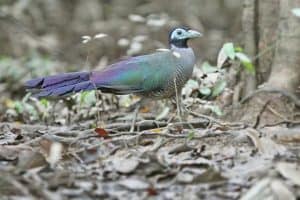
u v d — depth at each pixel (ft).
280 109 39.68
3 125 42.57
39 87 39.65
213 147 34.30
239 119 41.11
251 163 31.58
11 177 27.53
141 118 43.60
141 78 39.50
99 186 28.58
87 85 39.22
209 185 28.55
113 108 47.39
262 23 42.86
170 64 39.91
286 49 40.32
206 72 44.32
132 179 29.43
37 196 26.84
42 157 31.45
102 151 34.17
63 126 42.93
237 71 43.47
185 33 41.22
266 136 34.83
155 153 31.83
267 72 42.65
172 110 45.50
